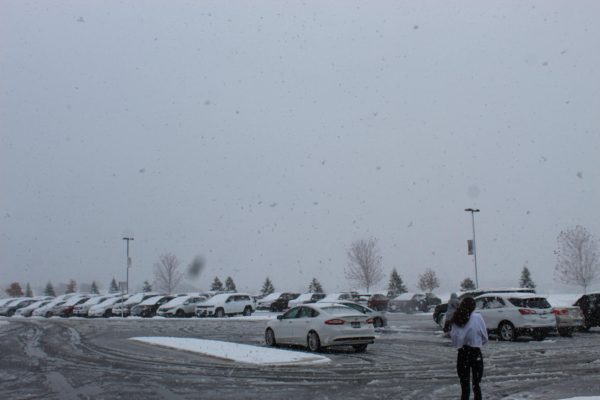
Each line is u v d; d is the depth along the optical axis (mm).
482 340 8805
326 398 10133
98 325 32656
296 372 13242
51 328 30219
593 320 24359
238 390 10977
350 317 17172
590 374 12477
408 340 21188
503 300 20812
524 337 22062
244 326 31156
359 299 41688
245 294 42656
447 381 11828
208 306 40312
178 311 41406
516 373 12734
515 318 20156
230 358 15250
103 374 13156
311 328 17484
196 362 15172
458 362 8836
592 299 24609
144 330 28250
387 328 27406
